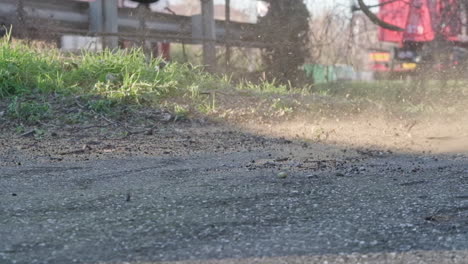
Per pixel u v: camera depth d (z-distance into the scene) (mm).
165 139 7848
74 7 12617
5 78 9367
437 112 11516
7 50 9906
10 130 8094
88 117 8820
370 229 3393
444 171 5242
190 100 10102
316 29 15461
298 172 5242
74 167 5602
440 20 14773
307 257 2906
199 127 8836
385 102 12727
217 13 15562
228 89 11141
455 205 3930
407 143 7613
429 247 3049
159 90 10062
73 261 2867
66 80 9984
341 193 4340
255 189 4480
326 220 3598
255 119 9531
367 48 15812
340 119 10102
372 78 15352
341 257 2902
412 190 4422
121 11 13492
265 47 14852
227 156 6441
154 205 3973
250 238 3227
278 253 2967
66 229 3404
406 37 15297
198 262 2846
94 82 10078
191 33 14211
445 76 14336
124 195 4289
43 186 4641
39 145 7188
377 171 5281
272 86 12703
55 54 11000
